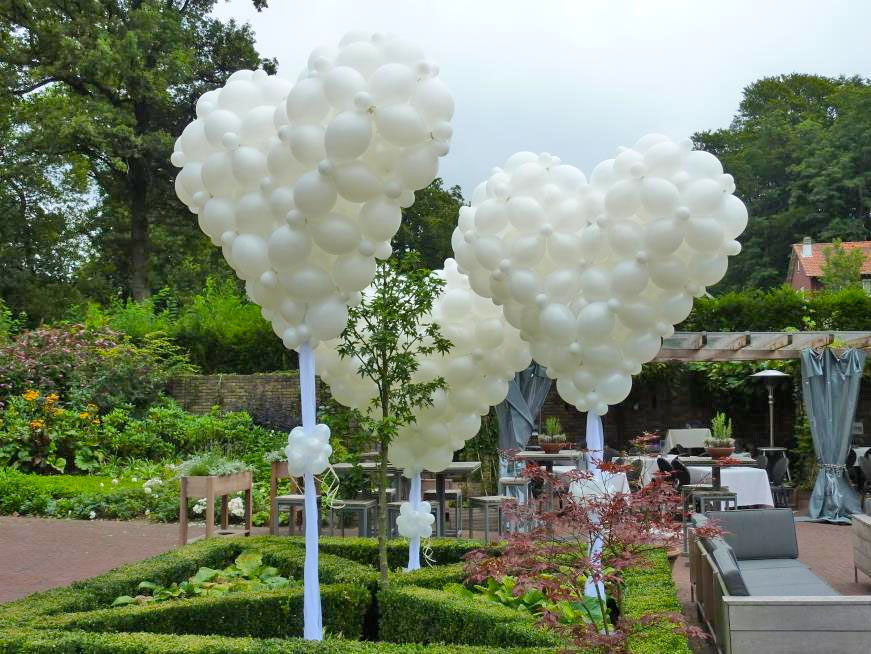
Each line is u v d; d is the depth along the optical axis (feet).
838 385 37.01
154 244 93.09
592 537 13.43
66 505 37.91
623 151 18.24
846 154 112.27
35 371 49.24
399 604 17.31
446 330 20.88
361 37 15.12
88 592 17.71
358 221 15.47
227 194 16.12
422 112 14.76
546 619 11.84
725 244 18.17
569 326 18.58
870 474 37.63
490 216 18.78
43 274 86.43
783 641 14.48
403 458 21.59
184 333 58.80
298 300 15.78
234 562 23.07
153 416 49.21
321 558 21.15
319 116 14.75
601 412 19.31
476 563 13.46
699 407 50.78
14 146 77.41
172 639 14.02
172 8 83.97
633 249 17.83
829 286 95.61
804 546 30.78
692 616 21.26
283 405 52.85
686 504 30.30
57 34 75.25
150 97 76.95
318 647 13.56
